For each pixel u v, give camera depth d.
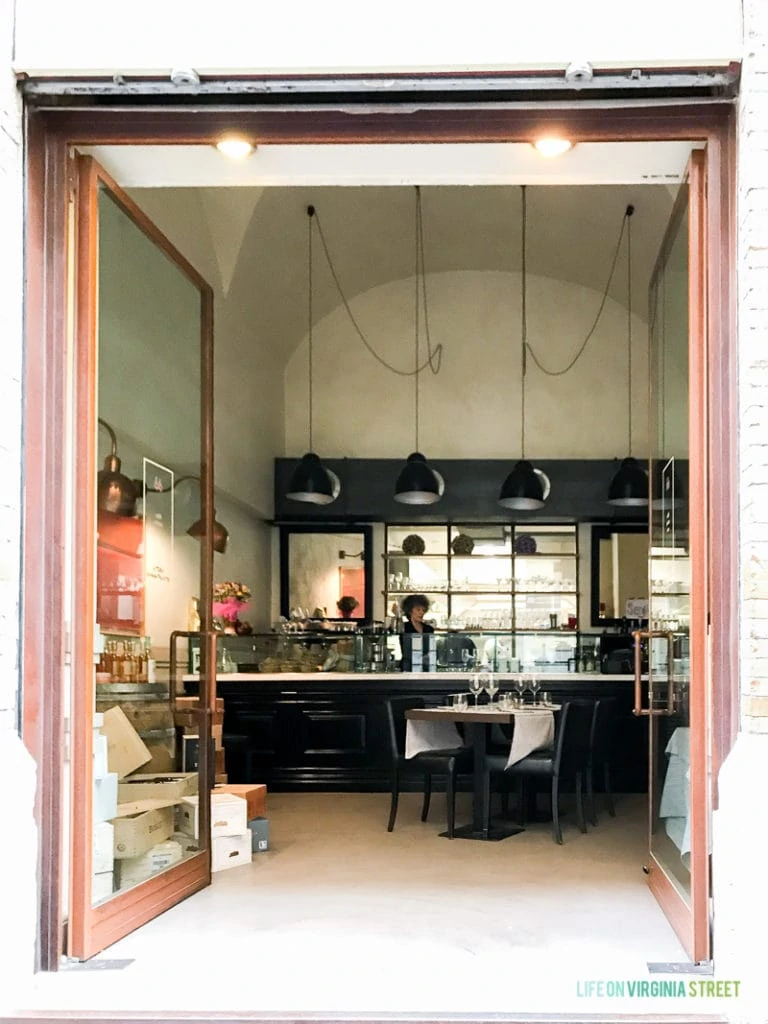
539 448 12.88
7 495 3.88
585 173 4.39
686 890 4.29
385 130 4.07
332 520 12.62
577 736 6.94
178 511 5.88
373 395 13.01
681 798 4.50
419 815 7.81
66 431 4.14
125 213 4.89
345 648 9.63
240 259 9.88
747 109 3.77
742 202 3.83
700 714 4.04
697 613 4.06
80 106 4.04
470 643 9.50
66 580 4.12
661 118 4.01
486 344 13.01
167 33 3.88
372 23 3.86
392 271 12.70
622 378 12.87
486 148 4.16
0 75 3.83
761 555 3.72
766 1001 3.49
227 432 10.48
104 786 4.43
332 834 7.00
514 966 4.00
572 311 12.95
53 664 4.05
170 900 4.98
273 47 3.86
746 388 3.77
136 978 3.87
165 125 4.12
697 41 3.78
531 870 5.82
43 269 4.12
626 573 12.91
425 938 4.42
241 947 4.29
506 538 13.08
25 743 3.96
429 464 12.52
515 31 3.83
